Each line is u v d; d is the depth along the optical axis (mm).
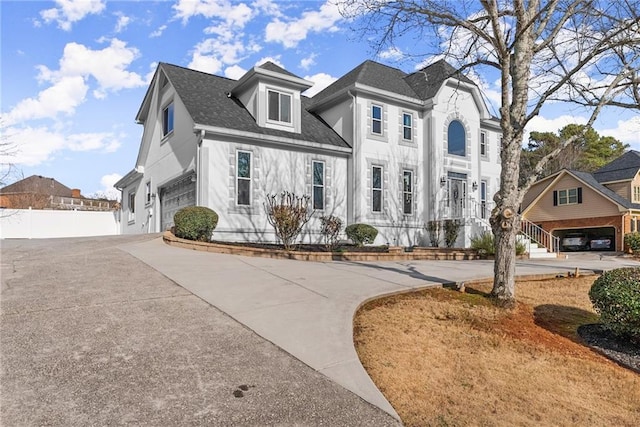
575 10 6938
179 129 15664
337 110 17672
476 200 19344
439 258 13664
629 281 5801
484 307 6695
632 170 26406
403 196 17719
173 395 3422
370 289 7094
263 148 14719
